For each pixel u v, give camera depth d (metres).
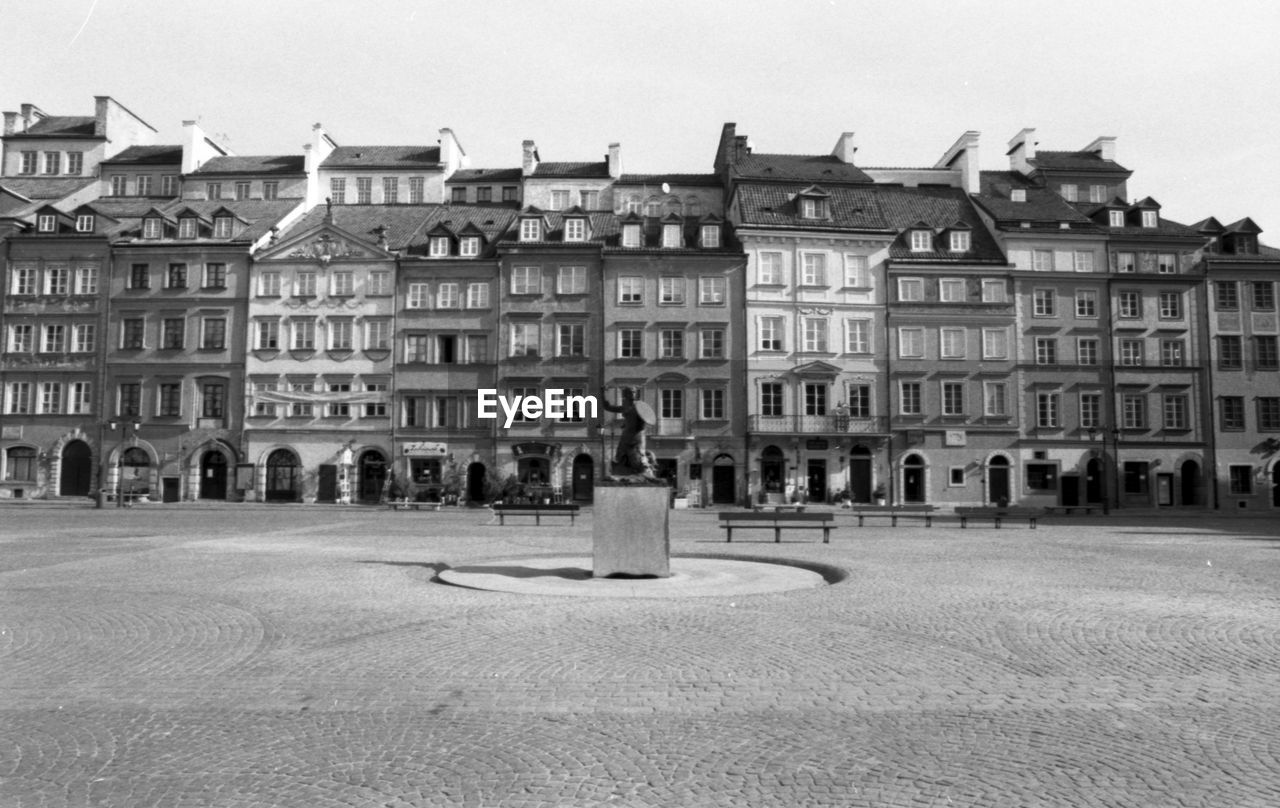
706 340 61.81
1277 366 63.91
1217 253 66.06
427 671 10.17
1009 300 62.72
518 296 62.06
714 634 12.30
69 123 73.56
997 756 7.36
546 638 12.00
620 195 67.94
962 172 69.81
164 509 52.09
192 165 69.06
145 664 10.53
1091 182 71.06
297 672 10.13
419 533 32.53
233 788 6.65
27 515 43.91
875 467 61.19
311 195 69.06
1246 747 7.59
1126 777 6.88
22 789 6.63
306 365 62.34
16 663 10.59
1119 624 13.17
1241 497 62.88
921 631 12.56
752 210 63.22
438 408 62.06
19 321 63.06
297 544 27.06
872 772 6.98
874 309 62.44
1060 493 62.03
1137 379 62.88
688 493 60.56
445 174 70.44
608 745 7.63
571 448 61.19
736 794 6.52
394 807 6.29
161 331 62.72
